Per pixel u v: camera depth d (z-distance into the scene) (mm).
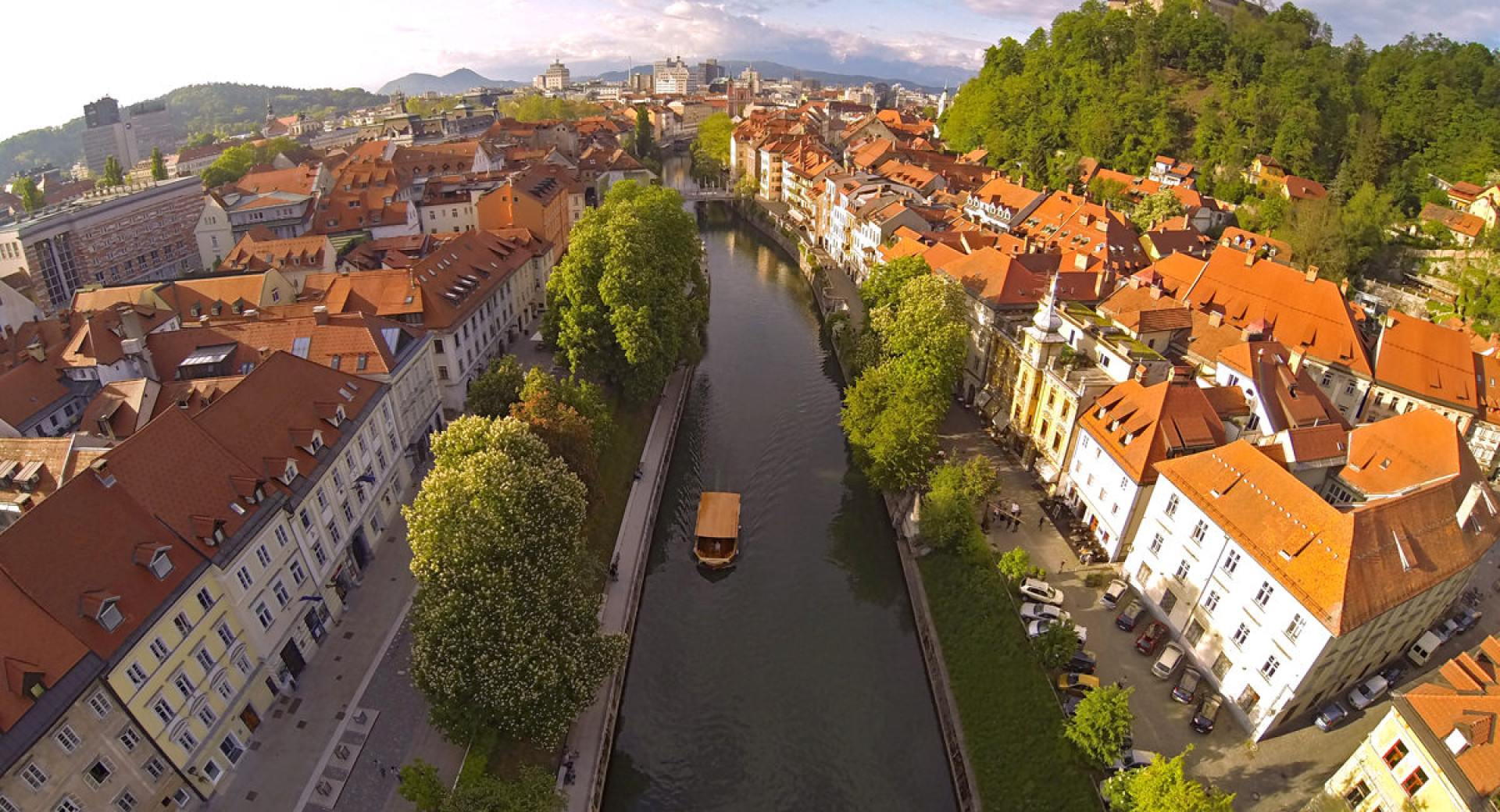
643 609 68125
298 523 55188
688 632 65938
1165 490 59844
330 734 50062
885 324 95125
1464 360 83750
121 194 143000
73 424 71000
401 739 49906
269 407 58375
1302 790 47531
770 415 101188
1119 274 112125
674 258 104625
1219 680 54562
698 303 109438
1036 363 80188
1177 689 53938
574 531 54469
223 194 151500
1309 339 89688
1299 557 48938
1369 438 64562
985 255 99375
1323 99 163375
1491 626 60875
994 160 199625
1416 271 130750
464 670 45312
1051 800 47906
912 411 74250
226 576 46875
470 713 44969
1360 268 129625
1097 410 71688
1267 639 50031
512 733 46094
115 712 39469
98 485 43688
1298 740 50812
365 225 135875
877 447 74562
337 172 168625
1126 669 56562
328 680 54094
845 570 73688
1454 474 57094
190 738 44188
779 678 61844
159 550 43312
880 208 141625
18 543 38844
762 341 125625
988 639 59344
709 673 62125
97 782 38719
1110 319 87938
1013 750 51531
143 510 45062
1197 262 103375
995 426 89125
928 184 171375
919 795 52812
